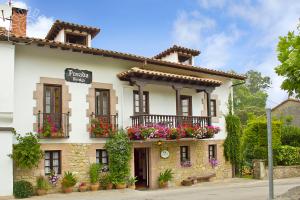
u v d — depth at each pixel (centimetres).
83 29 1697
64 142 1407
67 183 1356
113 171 1491
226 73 1953
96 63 1538
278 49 436
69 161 1411
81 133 1457
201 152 1850
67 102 1436
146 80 1583
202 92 1906
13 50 1269
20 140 1288
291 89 444
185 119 1708
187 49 2081
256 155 2184
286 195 837
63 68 1443
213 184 1745
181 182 1736
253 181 1864
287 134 2580
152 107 1703
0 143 1212
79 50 1423
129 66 1641
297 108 3469
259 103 4956
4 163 1211
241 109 4353
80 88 1478
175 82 1686
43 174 1341
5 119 1234
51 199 1197
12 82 1255
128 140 1542
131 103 1627
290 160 2211
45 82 1391
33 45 1351
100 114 1536
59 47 1377
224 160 1964
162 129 1555
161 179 1639
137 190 1466
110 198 1234
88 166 1459
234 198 1200
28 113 1341
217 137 1941
